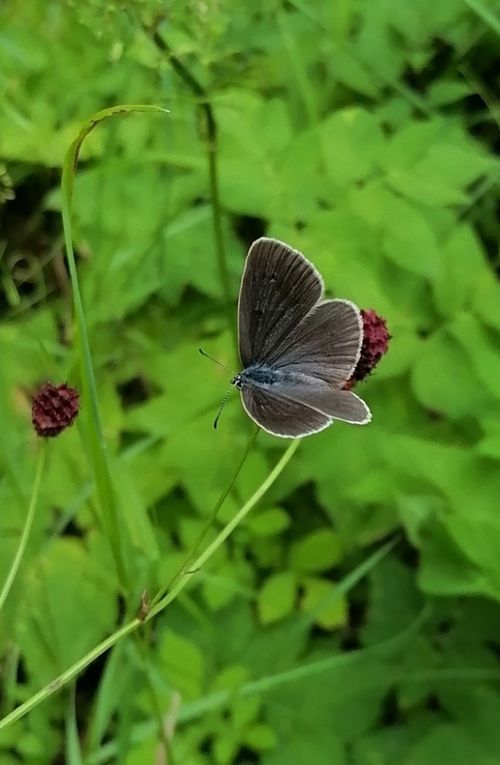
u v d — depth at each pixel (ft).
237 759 0.96
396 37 1.15
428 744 0.93
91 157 1.13
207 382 1.03
